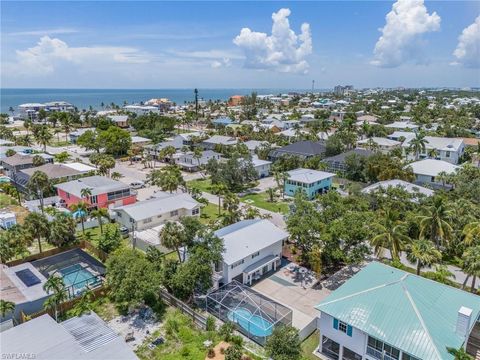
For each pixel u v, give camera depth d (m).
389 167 76.88
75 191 68.25
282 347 29.00
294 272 46.78
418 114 179.38
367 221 45.06
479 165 93.19
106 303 39.97
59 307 37.38
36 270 42.47
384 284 32.44
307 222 45.47
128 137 122.50
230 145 115.75
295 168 90.56
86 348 28.09
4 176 88.00
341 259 46.22
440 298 31.06
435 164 82.25
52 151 121.94
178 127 177.38
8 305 34.00
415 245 40.84
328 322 31.58
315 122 153.25
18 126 180.38
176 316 37.69
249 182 87.38
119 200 69.19
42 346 27.73
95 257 50.47
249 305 36.88
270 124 158.50
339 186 84.12
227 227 49.66
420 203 59.47
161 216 60.22
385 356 28.17
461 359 24.23
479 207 56.66
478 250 38.19
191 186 84.62
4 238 46.09
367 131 126.75
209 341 33.41
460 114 180.12
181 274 39.25
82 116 199.88
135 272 37.16
